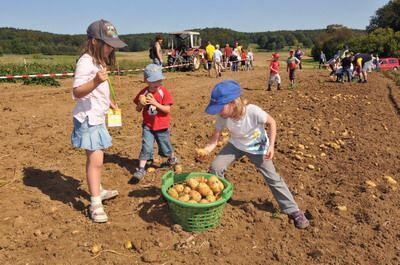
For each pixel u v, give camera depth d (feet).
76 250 13.15
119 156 22.38
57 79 67.36
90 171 14.93
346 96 49.14
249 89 57.72
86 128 14.44
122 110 37.06
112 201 16.63
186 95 49.14
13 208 15.76
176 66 92.43
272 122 14.10
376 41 205.77
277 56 55.42
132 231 14.33
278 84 56.44
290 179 19.62
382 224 15.51
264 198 17.15
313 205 16.89
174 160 20.38
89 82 13.53
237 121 14.12
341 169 21.27
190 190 14.37
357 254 13.64
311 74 91.61
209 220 14.06
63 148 23.62
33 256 12.79
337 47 222.48
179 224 14.37
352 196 17.71
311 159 22.67
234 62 99.66
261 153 14.73
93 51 14.12
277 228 14.98
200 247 13.42
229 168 20.68
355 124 32.32
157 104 18.10
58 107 38.01
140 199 16.84
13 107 36.94
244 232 14.55
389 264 13.20
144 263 12.67
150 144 18.76
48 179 18.88
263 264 12.95
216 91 13.30
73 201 16.62
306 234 14.73
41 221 14.84
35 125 29.58
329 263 13.12
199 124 31.12
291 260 13.19
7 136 26.22
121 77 71.92
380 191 18.56
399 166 22.12
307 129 29.86
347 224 15.46
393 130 30.83
